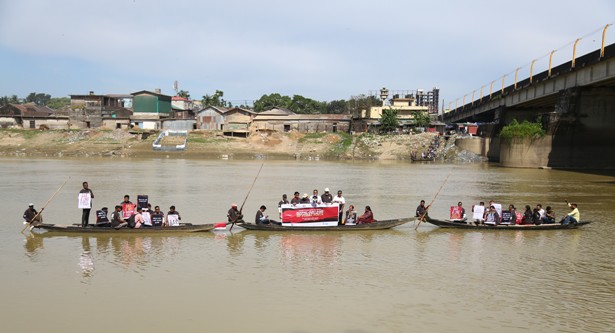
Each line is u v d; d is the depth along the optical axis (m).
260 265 20.78
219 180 54.19
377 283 18.66
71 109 122.81
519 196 44.25
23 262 20.78
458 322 15.22
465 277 19.58
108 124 122.25
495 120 107.00
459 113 145.88
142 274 19.34
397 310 16.06
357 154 100.62
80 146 100.94
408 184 52.88
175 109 135.75
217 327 14.55
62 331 14.21
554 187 51.25
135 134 108.94
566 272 20.42
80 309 15.80
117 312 15.58
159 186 47.97
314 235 26.66
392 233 27.48
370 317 15.45
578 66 69.19
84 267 20.16
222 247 23.70
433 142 102.81
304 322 14.98
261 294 17.28
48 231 26.38
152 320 15.01
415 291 17.86
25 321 14.85
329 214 27.53
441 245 24.83
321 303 16.53
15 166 69.44
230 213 27.44
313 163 85.81
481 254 23.14
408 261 21.75
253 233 26.84
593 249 24.36
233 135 110.00
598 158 74.38
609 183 55.31
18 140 105.19
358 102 159.62
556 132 75.56
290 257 22.09
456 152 97.88
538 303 16.89
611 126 73.12
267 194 43.31
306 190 46.50
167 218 27.20
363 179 57.69
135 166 72.31
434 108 196.12
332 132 112.62
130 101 146.62
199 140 104.00
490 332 14.56
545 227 28.77
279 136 106.94
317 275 19.52
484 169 74.88
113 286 17.91
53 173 59.47
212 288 17.83
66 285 17.98
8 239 24.75
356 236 26.59
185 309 15.88
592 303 16.95
